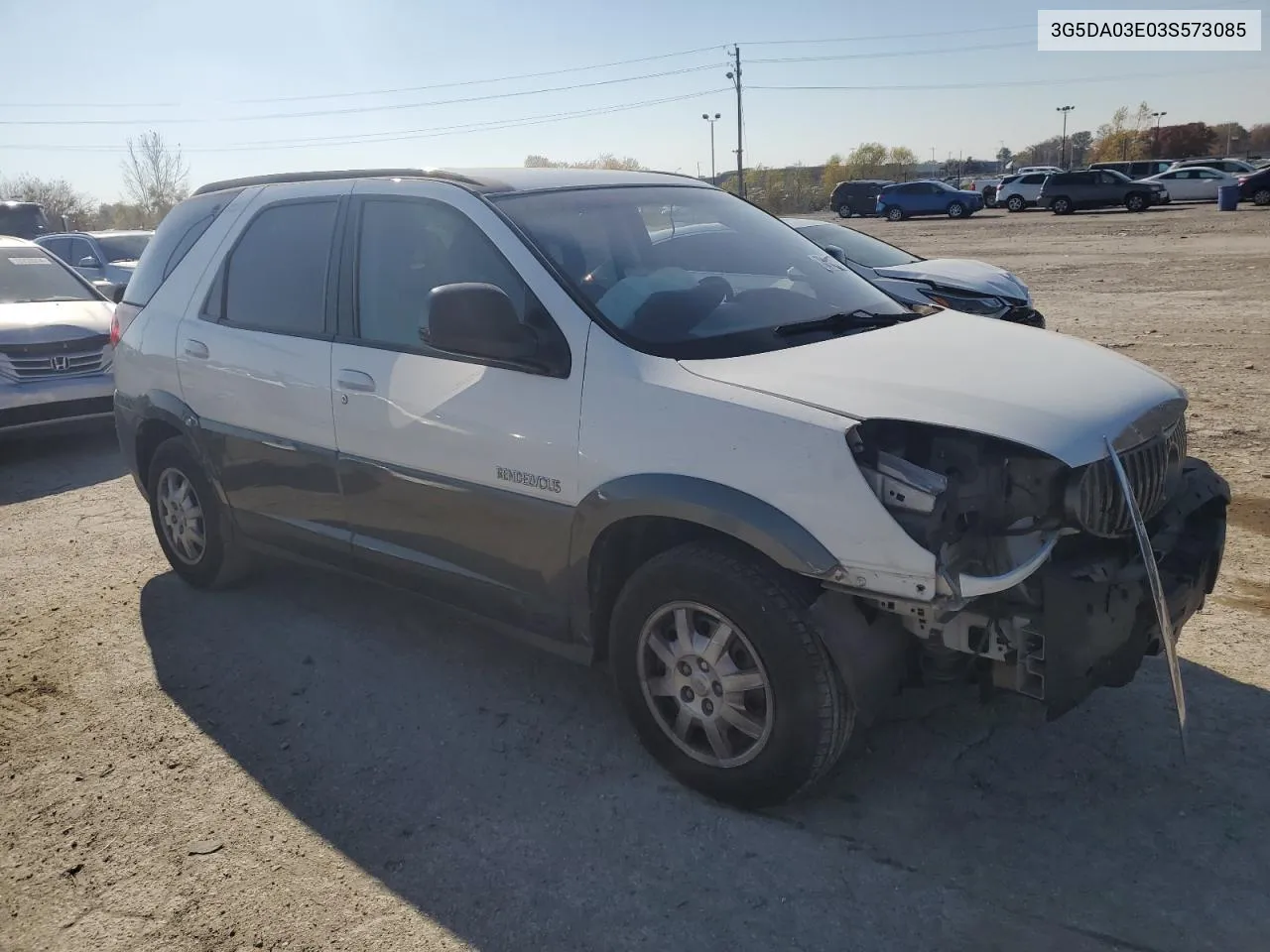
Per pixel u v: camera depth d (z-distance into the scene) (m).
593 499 3.37
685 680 3.36
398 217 4.18
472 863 3.17
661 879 3.06
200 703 4.26
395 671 4.47
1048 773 3.47
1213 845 3.08
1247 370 9.79
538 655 4.58
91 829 3.44
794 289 4.04
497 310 3.50
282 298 4.63
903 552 2.81
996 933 2.78
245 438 4.75
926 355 3.39
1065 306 14.92
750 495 3.04
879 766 3.56
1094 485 2.88
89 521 6.92
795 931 2.82
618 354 3.40
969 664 3.10
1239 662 4.13
